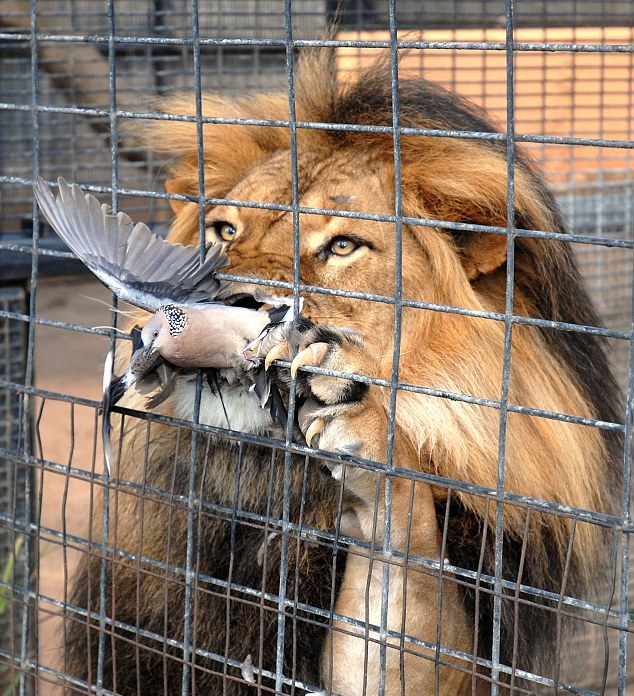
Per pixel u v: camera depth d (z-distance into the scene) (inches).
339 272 167.5
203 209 142.6
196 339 128.0
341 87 203.8
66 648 195.0
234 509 141.7
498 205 178.4
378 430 135.2
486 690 169.3
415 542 145.5
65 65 382.0
